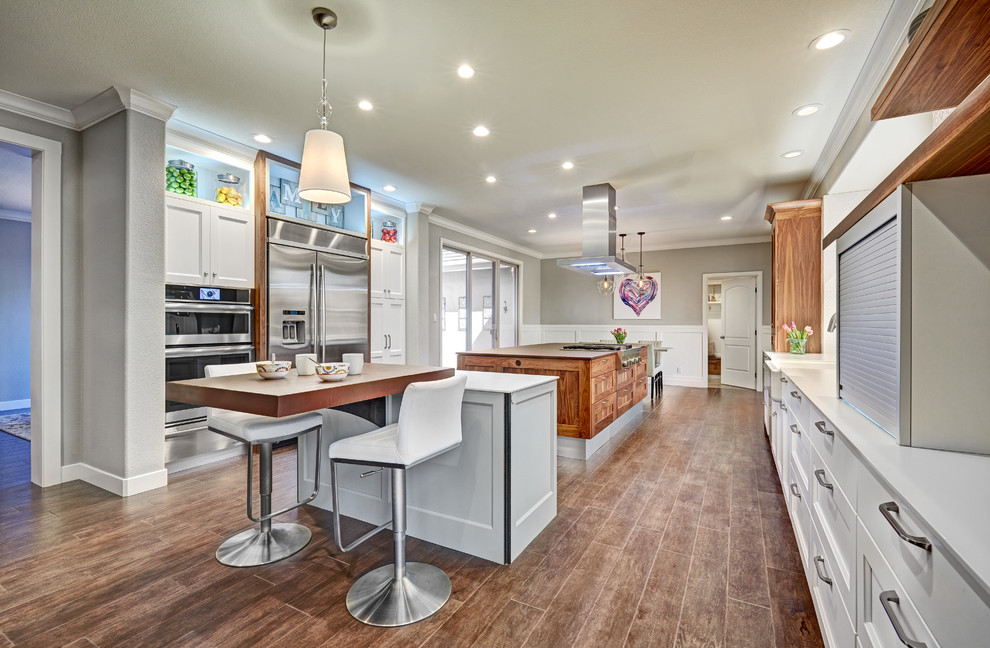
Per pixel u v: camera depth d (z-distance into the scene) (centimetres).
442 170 414
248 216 363
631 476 323
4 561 204
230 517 251
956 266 107
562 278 912
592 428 368
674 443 409
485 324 757
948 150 89
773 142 346
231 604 175
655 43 223
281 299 373
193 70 249
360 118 307
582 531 238
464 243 671
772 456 367
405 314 542
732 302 784
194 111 299
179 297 322
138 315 284
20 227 558
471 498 213
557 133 331
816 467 165
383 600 173
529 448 224
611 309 864
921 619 76
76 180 306
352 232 439
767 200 510
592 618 168
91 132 300
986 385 105
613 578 194
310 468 265
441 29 212
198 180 359
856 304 154
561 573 198
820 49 228
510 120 310
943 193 108
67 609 171
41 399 293
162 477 297
